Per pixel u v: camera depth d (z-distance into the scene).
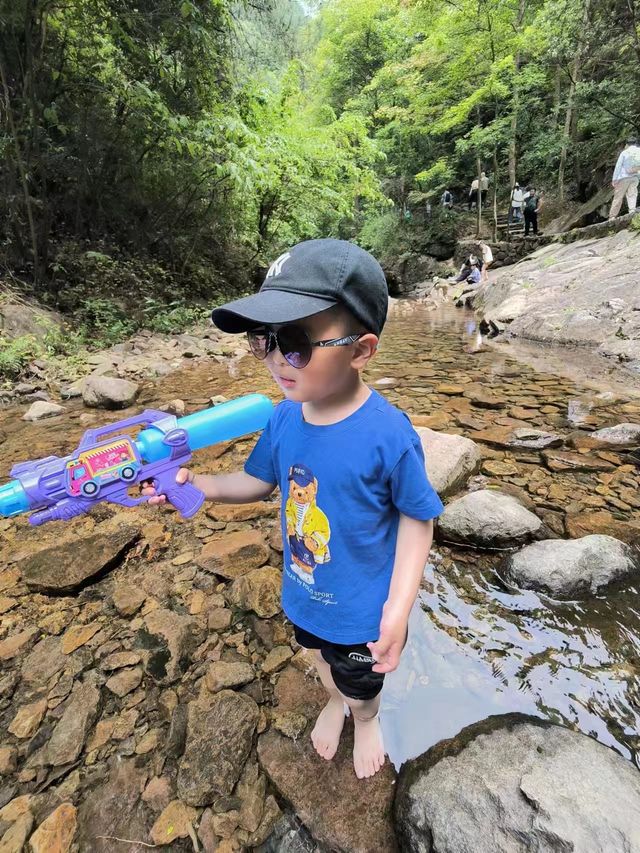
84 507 1.03
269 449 1.19
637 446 2.74
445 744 1.17
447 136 18.50
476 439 2.94
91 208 8.07
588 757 1.05
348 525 0.98
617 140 12.62
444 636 1.52
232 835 1.05
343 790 1.12
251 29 9.57
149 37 6.91
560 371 4.51
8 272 6.38
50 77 6.64
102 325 6.52
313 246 0.91
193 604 1.72
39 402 4.00
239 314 0.86
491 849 0.92
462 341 6.38
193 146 7.03
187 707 1.33
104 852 1.02
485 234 16.45
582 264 7.33
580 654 1.44
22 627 1.64
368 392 1.02
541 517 2.10
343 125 11.73
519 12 13.45
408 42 19.02
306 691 1.37
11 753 1.22
